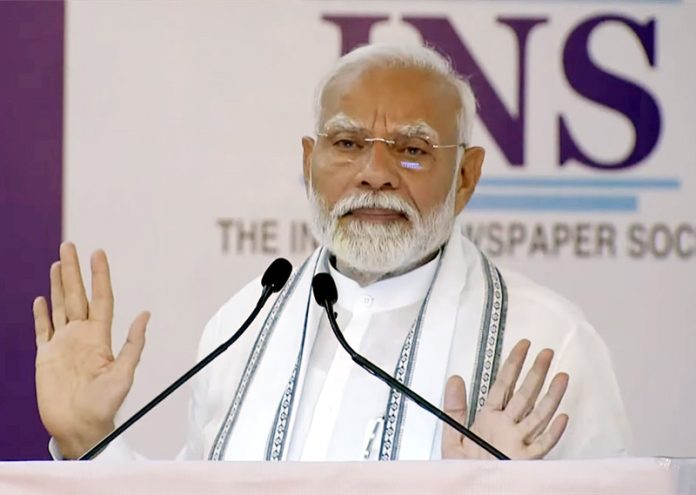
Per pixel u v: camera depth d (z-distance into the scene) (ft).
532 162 33.40
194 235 34.04
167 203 34.09
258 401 26.13
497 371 25.59
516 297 26.76
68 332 24.29
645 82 33.47
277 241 34.01
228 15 34.30
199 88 34.24
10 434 33.94
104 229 34.06
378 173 25.13
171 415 33.68
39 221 34.06
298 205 34.06
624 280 33.17
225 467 16.97
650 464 16.85
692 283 33.12
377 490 16.89
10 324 34.04
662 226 33.27
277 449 25.36
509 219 33.27
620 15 33.63
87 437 24.03
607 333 33.12
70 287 24.48
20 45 34.19
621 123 33.42
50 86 34.19
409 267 26.91
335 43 34.19
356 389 25.71
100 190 34.09
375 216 25.46
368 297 26.94
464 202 27.63
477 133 33.47
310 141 27.99
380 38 34.12
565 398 25.46
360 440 25.08
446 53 33.78
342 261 26.53
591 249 33.22
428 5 33.96
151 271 33.99
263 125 34.19
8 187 34.12
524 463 16.90
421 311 26.22
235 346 27.84
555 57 33.63
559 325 26.40
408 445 24.76
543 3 33.73
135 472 16.96
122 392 23.86
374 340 26.53
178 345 33.83
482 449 21.22
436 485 16.85
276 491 16.89
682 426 33.01
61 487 16.89
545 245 33.22
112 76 34.24
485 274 27.17
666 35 33.55
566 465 16.89
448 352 25.71
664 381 33.12
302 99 34.22
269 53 34.27
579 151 33.40
